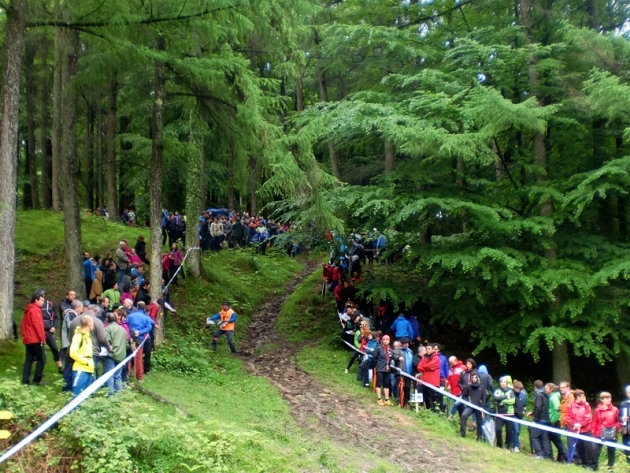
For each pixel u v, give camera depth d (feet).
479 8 61.98
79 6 33.78
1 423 21.93
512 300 50.37
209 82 40.93
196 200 65.98
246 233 90.48
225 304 51.03
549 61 48.65
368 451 29.71
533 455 34.09
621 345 47.21
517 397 35.17
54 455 20.88
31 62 74.95
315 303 68.03
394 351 40.70
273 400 37.83
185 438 23.13
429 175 53.26
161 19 34.45
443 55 58.44
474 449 31.68
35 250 61.31
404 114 50.24
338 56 67.72
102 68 39.40
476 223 49.55
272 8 39.65
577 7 57.47
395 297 51.47
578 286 45.03
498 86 52.47
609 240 50.72
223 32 37.68
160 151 45.60
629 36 51.21
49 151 105.09
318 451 27.91
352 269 68.03
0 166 32.42
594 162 51.80
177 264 62.28
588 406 33.01
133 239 72.69
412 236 55.42
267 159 41.91
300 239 58.34
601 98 41.75
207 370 42.57
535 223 46.70
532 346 46.80
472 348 62.90
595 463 32.19
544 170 49.96
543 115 44.98
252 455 24.63
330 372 46.60
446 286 53.83
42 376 29.78
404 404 40.63
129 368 33.17
